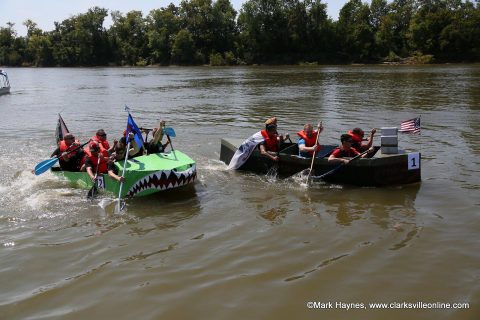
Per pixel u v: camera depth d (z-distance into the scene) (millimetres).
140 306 4621
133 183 7762
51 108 20719
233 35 77125
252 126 14508
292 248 5777
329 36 70125
